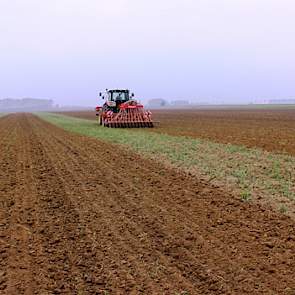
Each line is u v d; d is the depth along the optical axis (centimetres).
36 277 666
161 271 682
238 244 798
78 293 610
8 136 3269
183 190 1246
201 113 8775
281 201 1087
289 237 829
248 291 608
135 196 1184
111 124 3775
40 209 1063
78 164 1758
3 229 908
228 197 1148
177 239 830
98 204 1104
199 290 613
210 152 1975
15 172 1598
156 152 2041
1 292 616
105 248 786
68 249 784
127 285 632
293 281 640
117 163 1762
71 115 9250
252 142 2436
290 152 1970
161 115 7756
